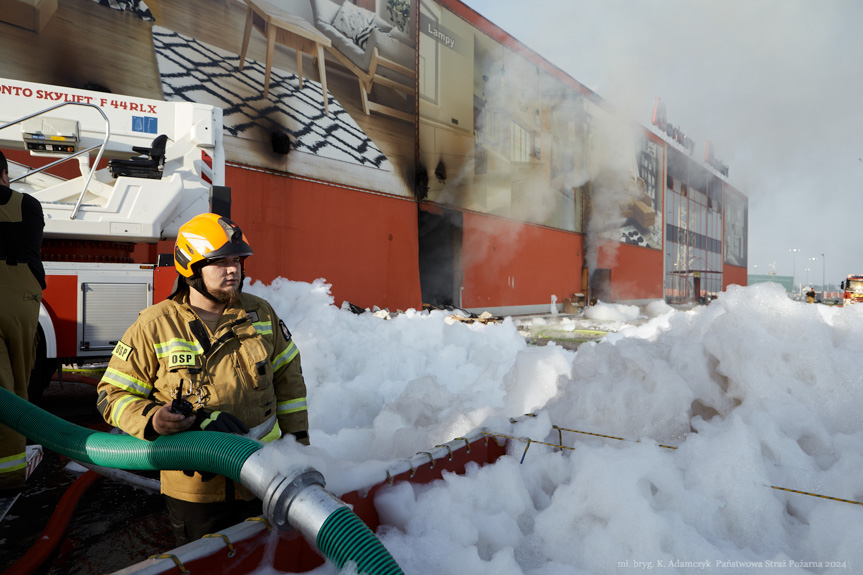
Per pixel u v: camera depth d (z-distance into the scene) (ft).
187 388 5.87
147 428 5.38
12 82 17.70
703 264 159.53
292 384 6.84
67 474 11.94
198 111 19.42
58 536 8.34
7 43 31.83
